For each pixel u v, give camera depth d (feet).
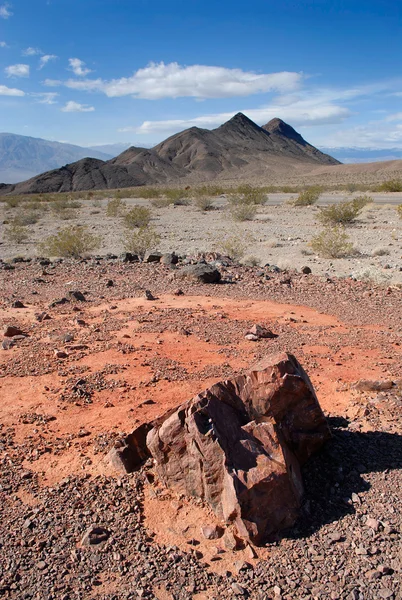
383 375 22.82
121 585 12.44
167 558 13.10
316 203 127.65
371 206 110.93
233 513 13.30
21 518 14.83
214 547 13.29
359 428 18.21
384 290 38.58
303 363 24.56
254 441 14.49
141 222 97.60
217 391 15.28
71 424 19.84
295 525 13.76
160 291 40.60
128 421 19.67
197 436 14.20
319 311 33.81
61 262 58.70
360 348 26.45
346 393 21.30
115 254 66.13
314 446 16.24
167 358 25.84
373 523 13.55
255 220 98.48
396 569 12.26
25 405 21.56
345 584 12.01
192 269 44.16
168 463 15.15
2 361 26.43
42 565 13.10
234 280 44.21
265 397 15.42
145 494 15.42
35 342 29.12
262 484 13.50
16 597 12.28
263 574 12.45
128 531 14.06
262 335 28.43
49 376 24.29
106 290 41.68
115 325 31.45
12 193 546.67
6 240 89.71
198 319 32.17
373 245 62.64
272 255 60.13
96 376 23.90
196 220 105.19
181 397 21.40
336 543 13.16
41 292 42.22
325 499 14.67
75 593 12.28
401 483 15.02
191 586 12.26
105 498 15.37
